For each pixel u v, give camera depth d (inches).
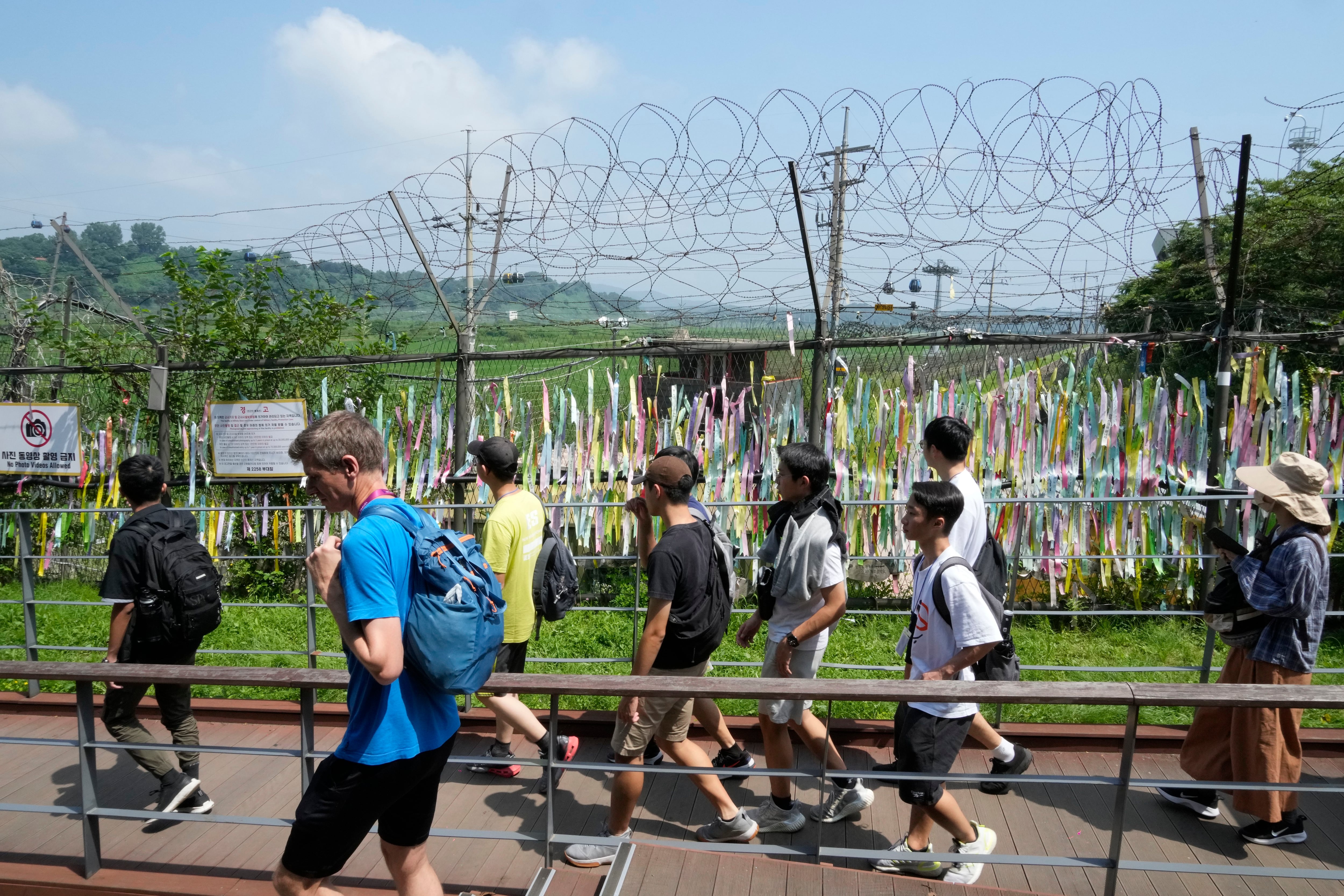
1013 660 146.7
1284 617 132.2
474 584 98.5
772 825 143.6
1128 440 235.5
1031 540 240.8
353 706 97.9
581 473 256.2
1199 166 290.5
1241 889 127.7
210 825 149.3
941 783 124.4
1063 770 163.8
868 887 114.7
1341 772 163.0
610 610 205.6
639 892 112.3
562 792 159.5
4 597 292.7
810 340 235.5
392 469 271.6
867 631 246.1
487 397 262.2
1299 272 365.4
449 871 133.0
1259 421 231.9
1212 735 145.1
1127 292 388.2
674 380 272.1
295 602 283.3
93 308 361.7
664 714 130.7
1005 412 240.1
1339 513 229.8
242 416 280.8
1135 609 254.7
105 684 209.2
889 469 245.0
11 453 299.9
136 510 152.3
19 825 150.5
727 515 249.6
